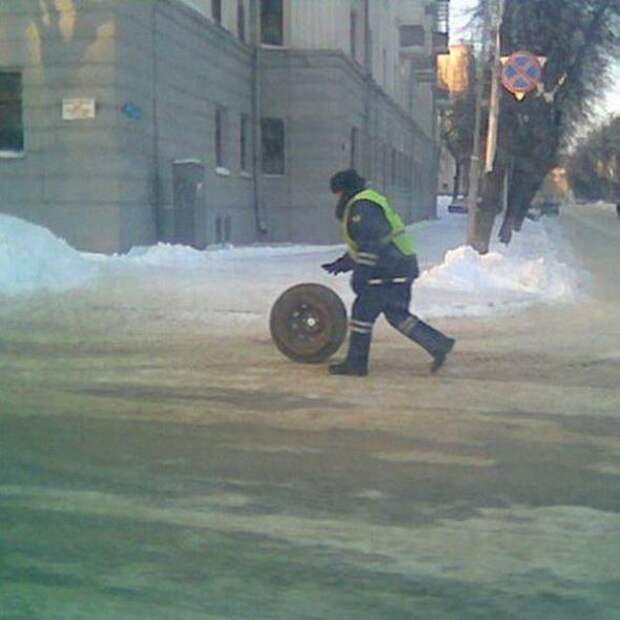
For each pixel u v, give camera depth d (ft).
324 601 16.51
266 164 110.01
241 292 53.78
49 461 24.17
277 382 32.81
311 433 26.73
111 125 73.20
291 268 68.28
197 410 29.17
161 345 39.27
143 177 77.97
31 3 73.61
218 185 96.17
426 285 56.80
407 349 38.86
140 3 76.13
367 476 23.11
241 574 17.58
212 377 33.60
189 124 88.02
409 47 171.73
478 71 96.68
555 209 294.46
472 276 58.34
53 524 19.95
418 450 25.22
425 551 18.65
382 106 143.74
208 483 22.56
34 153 74.43
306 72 108.37
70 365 35.53
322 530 19.69
